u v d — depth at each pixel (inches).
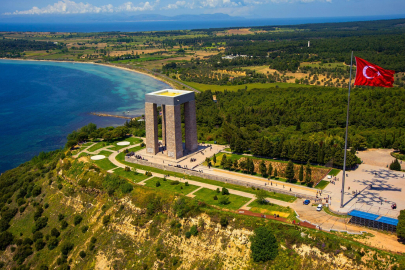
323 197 5329.7
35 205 6609.3
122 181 6077.8
